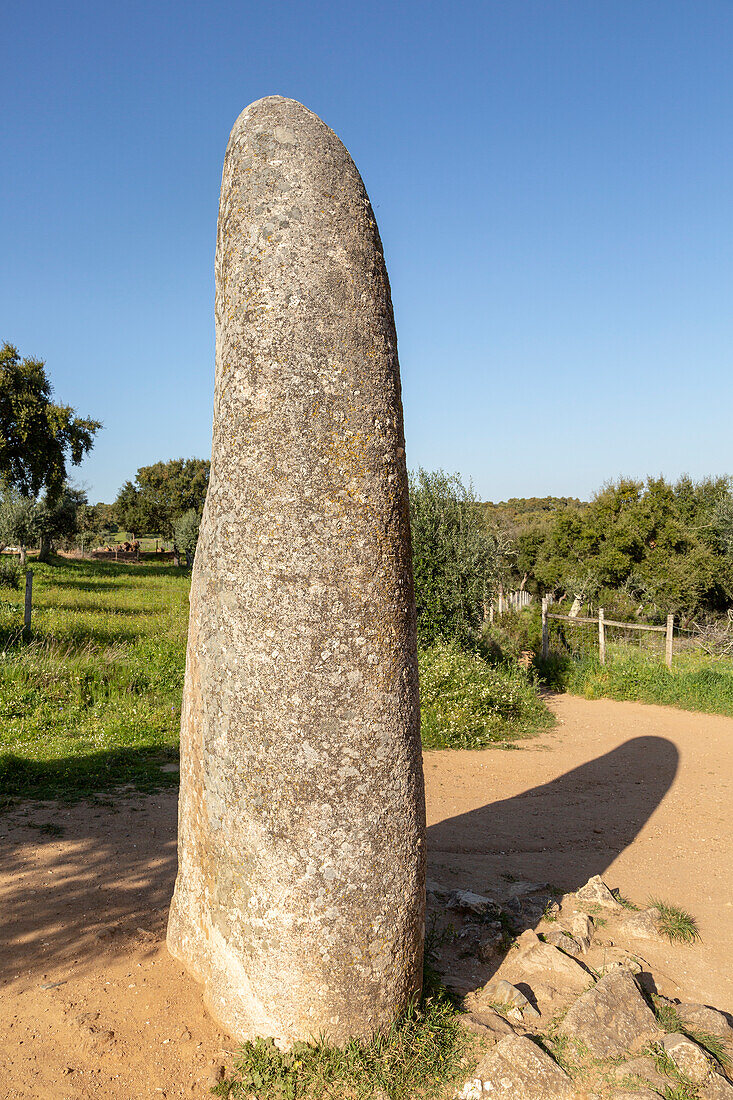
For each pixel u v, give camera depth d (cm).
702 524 2745
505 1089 259
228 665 283
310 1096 254
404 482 301
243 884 277
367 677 277
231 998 281
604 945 384
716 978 361
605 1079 270
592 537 2842
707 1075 273
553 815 633
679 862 521
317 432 277
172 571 4716
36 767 643
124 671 991
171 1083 258
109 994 303
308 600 274
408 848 286
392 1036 279
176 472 6762
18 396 3056
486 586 1359
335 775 271
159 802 576
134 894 402
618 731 994
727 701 1139
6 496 3656
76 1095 251
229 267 296
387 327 297
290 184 286
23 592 2448
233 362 290
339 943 270
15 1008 295
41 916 373
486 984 334
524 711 1046
